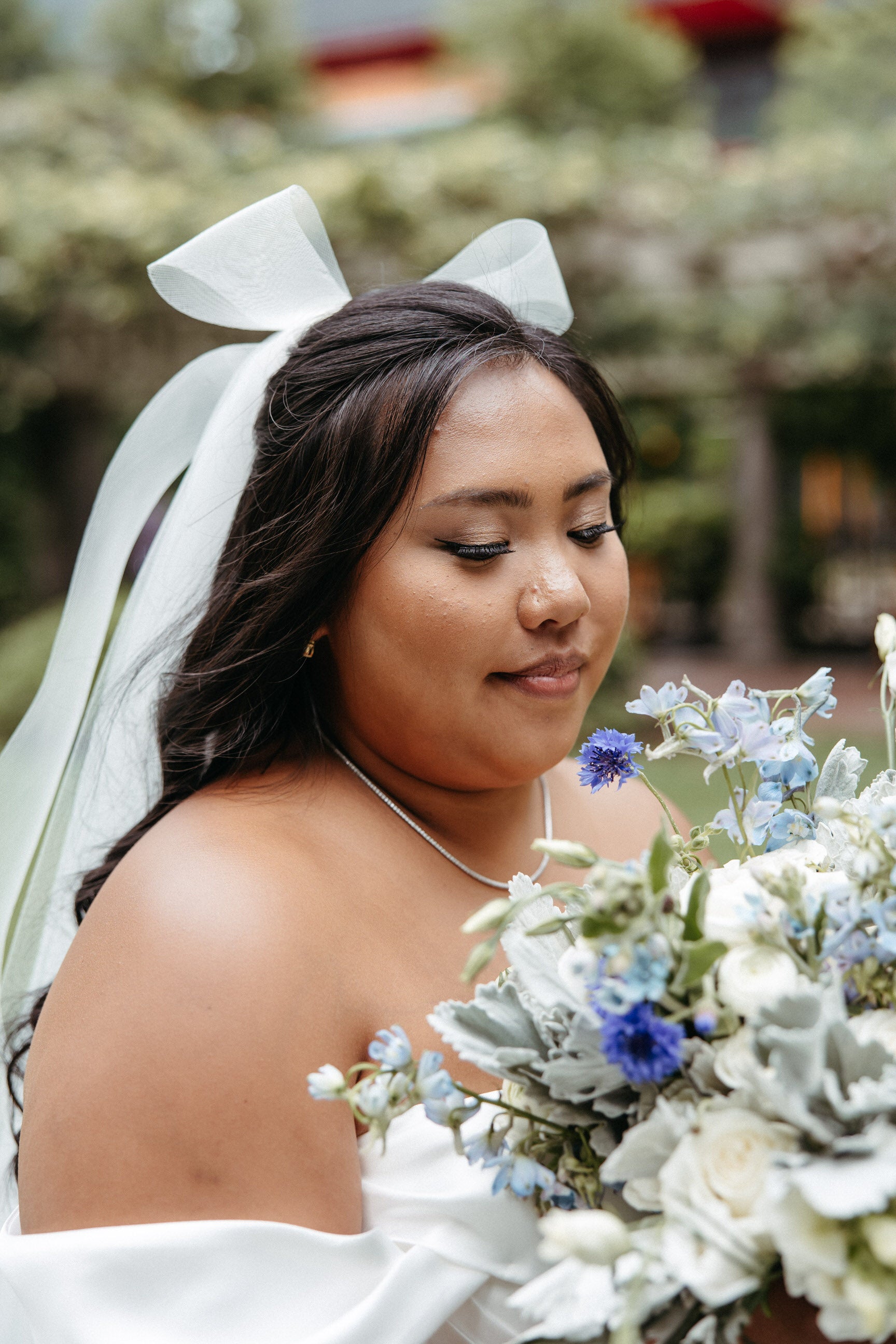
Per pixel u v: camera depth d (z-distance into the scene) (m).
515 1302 0.82
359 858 1.18
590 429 1.22
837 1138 0.80
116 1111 0.98
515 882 1.03
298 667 1.23
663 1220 0.83
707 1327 0.81
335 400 1.17
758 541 11.27
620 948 0.79
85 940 1.08
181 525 1.38
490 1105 1.08
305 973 1.04
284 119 13.64
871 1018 0.86
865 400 11.70
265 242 1.35
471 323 1.21
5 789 1.49
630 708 1.10
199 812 1.16
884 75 10.95
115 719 1.44
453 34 13.07
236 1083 0.98
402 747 1.20
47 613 7.09
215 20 13.41
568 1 12.79
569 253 8.24
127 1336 0.92
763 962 0.86
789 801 1.14
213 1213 0.97
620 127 12.52
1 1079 1.44
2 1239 1.00
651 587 13.17
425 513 1.13
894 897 0.87
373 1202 1.06
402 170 7.83
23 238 8.21
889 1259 0.73
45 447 10.50
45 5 13.63
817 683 1.08
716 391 10.46
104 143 8.59
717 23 13.88
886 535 12.84
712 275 8.22
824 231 7.98
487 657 1.13
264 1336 0.94
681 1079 0.89
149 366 9.13
